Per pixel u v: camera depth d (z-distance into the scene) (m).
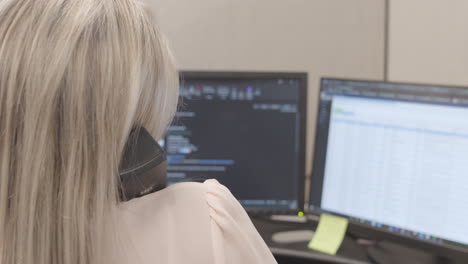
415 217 1.00
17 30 0.47
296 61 1.43
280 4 1.40
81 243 0.46
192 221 0.51
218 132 1.21
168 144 1.22
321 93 1.14
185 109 1.20
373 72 1.42
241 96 1.20
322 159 1.16
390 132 1.03
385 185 1.05
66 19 0.47
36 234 0.47
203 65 1.44
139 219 0.51
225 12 1.41
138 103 0.52
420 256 1.06
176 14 1.42
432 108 0.97
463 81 1.28
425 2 1.32
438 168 0.96
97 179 0.47
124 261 0.49
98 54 0.47
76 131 0.46
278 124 1.20
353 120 1.09
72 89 0.46
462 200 0.93
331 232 1.13
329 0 1.40
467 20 1.25
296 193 1.21
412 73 1.37
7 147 0.47
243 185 1.22
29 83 0.45
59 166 0.47
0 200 0.47
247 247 0.52
